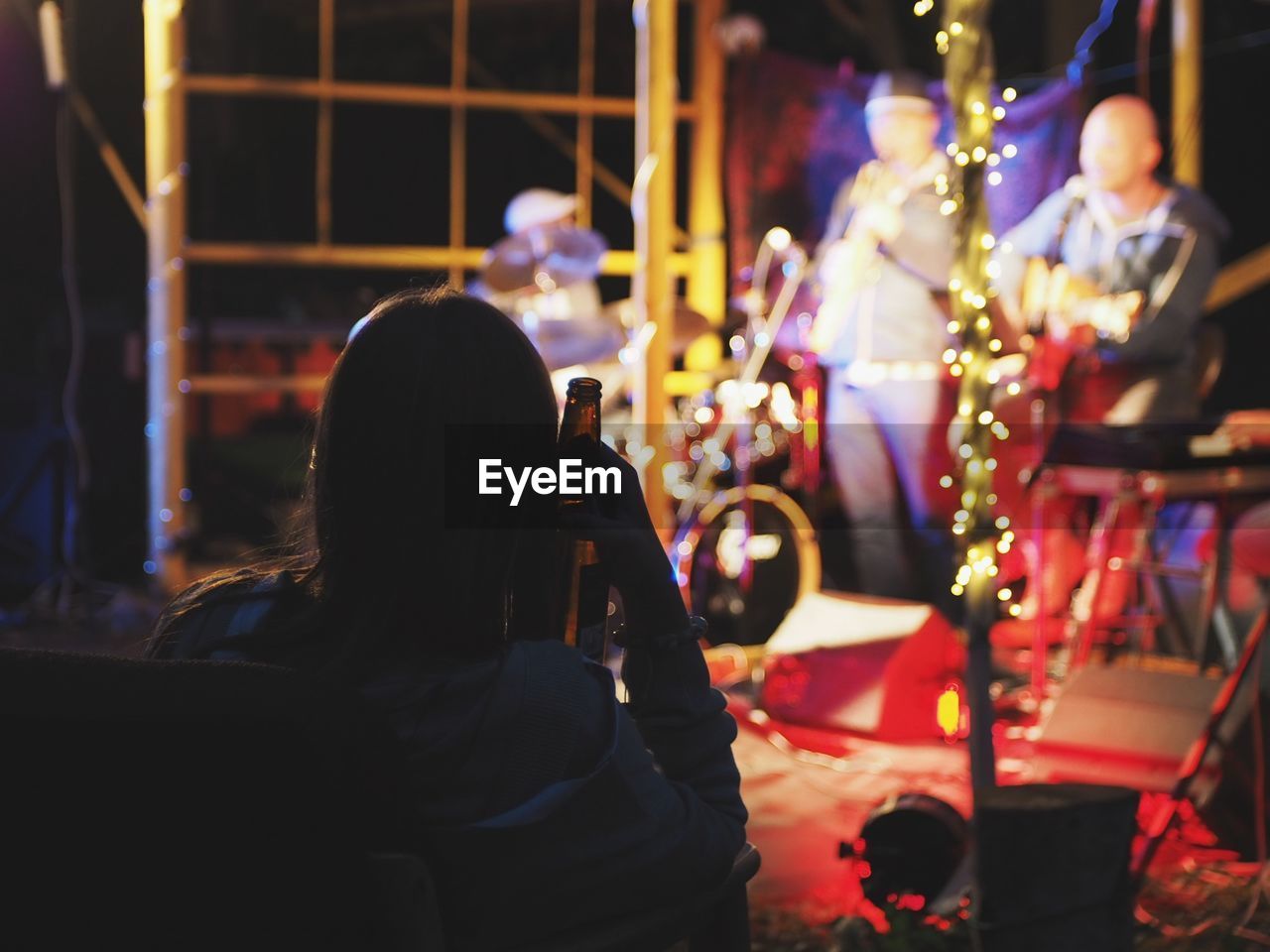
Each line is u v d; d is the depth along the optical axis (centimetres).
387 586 132
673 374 779
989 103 303
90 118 789
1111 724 366
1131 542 535
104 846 104
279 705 106
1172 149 687
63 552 718
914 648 472
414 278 146
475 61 829
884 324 593
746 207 760
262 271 849
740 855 157
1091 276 572
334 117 820
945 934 269
